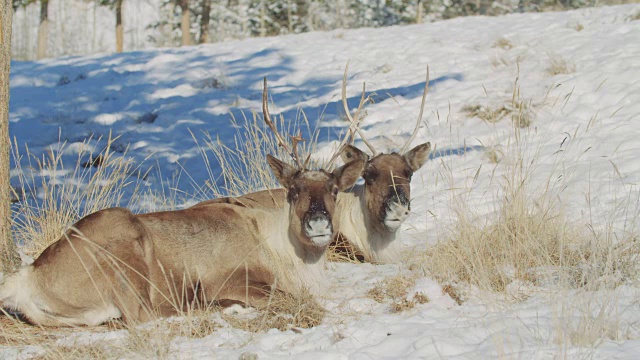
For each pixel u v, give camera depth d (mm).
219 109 15797
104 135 14625
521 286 6066
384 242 7562
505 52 16469
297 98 15977
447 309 5680
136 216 6164
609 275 5832
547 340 4727
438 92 14492
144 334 5148
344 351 4824
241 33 46812
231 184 9883
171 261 6148
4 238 6477
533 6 36906
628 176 9164
